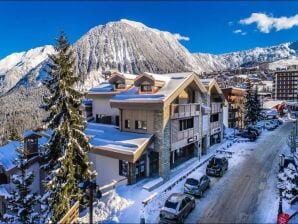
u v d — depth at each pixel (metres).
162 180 26.86
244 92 70.81
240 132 52.72
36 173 29.36
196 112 34.28
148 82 30.06
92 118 41.09
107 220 20.22
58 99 22.23
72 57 22.73
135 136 28.86
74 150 22.42
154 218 19.98
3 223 23.59
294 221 19.03
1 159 30.19
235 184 26.33
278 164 32.97
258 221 19.25
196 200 22.77
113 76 37.28
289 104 110.12
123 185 26.16
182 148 34.66
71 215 19.20
